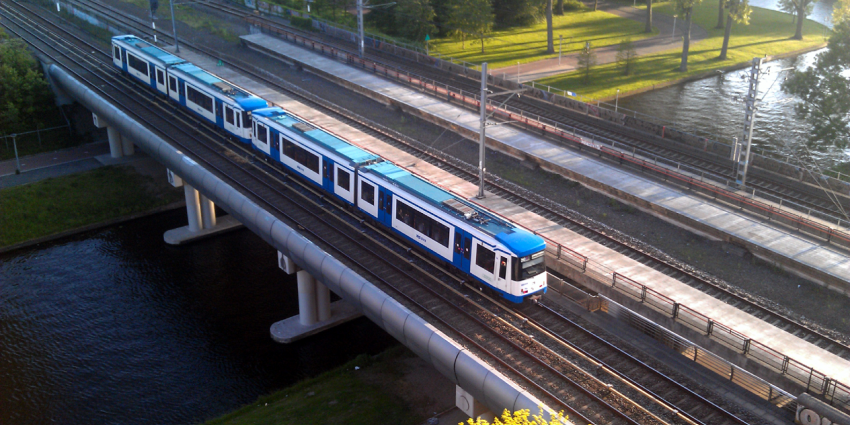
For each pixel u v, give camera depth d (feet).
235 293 150.61
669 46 322.55
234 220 180.04
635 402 86.43
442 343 88.63
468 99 201.77
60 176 195.00
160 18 301.43
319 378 119.24
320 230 130.31
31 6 303.07
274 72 237.86
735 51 314.96
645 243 133.18
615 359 95.45
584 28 351.67
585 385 89.25
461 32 313.94
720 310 107.55
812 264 120.26
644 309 105.81
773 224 135.64
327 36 281.33
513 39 326.85
